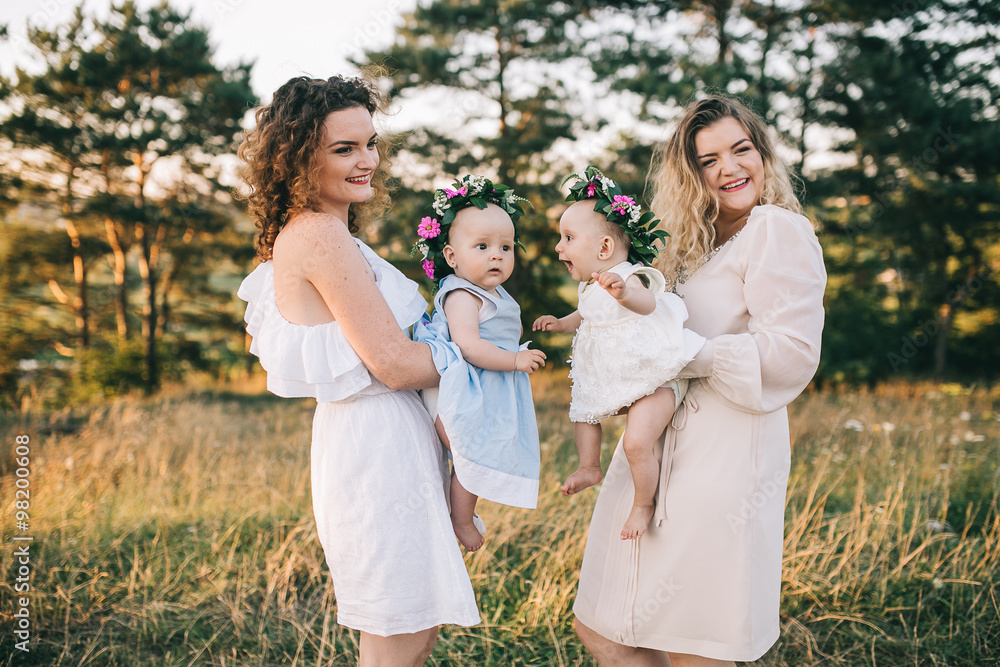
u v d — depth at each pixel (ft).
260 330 6.23
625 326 6.14
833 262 48.01
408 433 5.82
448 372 5.74
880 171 41.52
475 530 6.40
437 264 6.59
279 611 10.03
